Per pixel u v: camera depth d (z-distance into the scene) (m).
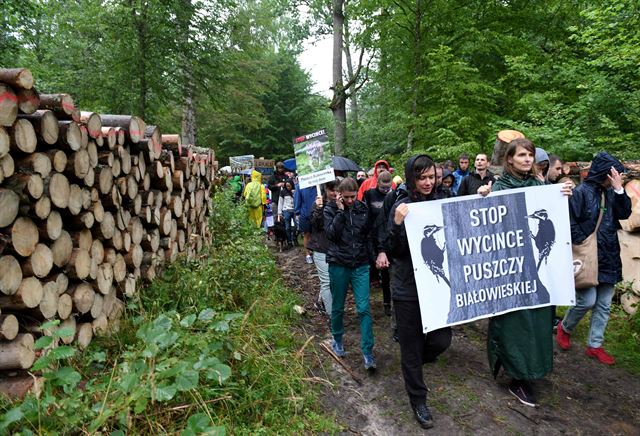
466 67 9.74
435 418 3.14
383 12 11.72
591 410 3.27
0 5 8.89
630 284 4.86
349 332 4.73
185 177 5.37
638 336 4.38
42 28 12.66
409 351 3.05
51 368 2.52
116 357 2.89
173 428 2.36
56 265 2.73
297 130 32.91
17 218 2.37
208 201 7.23
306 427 2.93
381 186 4.98
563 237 3.35
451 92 9.74
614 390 3.54
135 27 11.78
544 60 10.98
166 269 4.52
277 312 4.74
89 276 3.05
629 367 3.90
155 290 3.92
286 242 10.70
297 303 5.50
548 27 11.92
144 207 4.11
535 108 9.30
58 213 2.72
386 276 5.23
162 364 2.39
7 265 2.30
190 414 2.55
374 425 3.08
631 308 4.82
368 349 3.79
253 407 2.86
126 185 3.70
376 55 13.51
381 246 3.87
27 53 11.73
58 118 2.82
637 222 4.90
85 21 11.68
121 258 3.62
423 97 11.25
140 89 12.48
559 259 3.33
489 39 11.12
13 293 2.37
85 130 2.98
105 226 3.30
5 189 2.28
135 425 2.31
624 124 8.46
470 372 3.79
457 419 3.12
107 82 12.35
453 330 4.72
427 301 3.00
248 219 8.95
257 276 5.13
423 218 3.05
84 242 3.02
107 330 3.25
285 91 31.80
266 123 27.81
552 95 9.12
